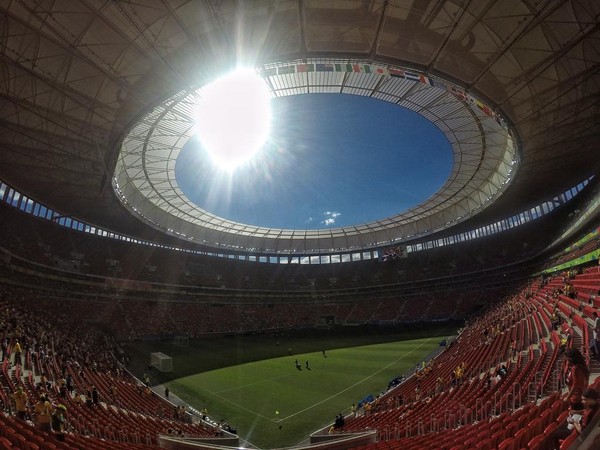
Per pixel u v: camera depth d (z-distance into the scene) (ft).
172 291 223.51
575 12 79.77
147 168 154.71
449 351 129.70
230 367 136.36
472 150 157.79
